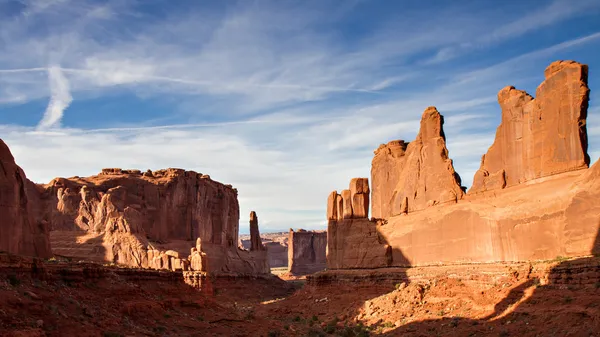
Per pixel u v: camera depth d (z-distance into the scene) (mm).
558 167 53125
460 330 44719
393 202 75188
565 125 52719
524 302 45188
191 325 44344
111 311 39281
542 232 51031
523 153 57094
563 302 42250
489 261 56062
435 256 63031
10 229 43375
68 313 35062
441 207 64625
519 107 57875
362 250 72062
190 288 56125
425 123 69750
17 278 35125
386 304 56969
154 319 42750
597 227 46250
